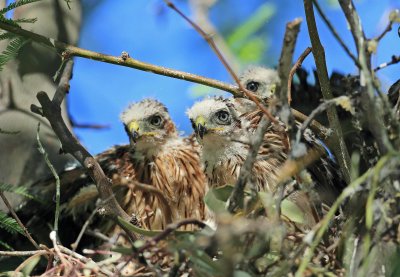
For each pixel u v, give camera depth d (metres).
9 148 12.67
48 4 13.02
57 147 13.04
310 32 8.92
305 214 9.59
